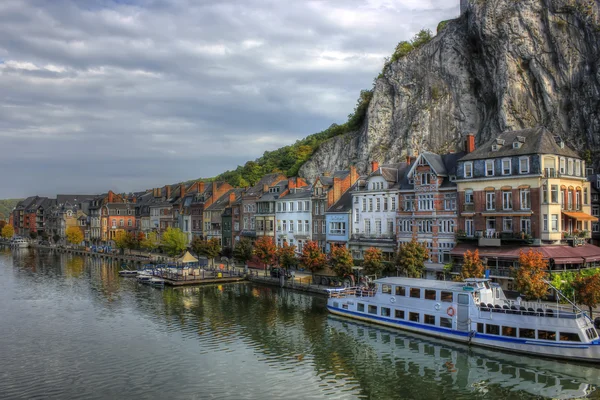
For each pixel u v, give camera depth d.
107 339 42.50
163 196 134.25
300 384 32.22
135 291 66.00
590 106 90.19
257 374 34.00
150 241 113.50
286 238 83.69
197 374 34.03
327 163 147.25
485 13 107.75
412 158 71.25
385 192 66.88
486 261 52.16
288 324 46.69
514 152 52.88
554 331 34.91
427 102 123.94
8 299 60.72
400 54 141.00
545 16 99.56
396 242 64.69
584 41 93.25
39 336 43.59
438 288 41.53
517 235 51.50
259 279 70.00
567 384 31.19
